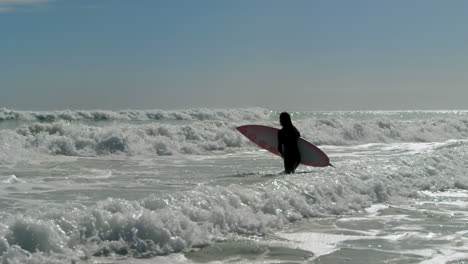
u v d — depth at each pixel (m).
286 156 12.09
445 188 10.70
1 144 15.80
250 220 6.77
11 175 11.35
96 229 5.67
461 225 7.43
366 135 24.83
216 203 6.92
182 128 20.39
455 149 14.51
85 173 12.22
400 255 5.80
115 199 6.39
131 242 5.62
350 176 9.59
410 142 24.89
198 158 16.64
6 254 4.82
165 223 5.94
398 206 8.84
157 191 9.30
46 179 10.93
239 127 14.87
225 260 5.45
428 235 6.79
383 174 10.48
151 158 16.53
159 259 5.38
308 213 7.80
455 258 5.72
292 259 5.55
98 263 5.13
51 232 5.25
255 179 10.79
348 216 7.94
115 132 18.39
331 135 24.11
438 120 30.59
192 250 5.75
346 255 5.75
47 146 16.78
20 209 7.32
